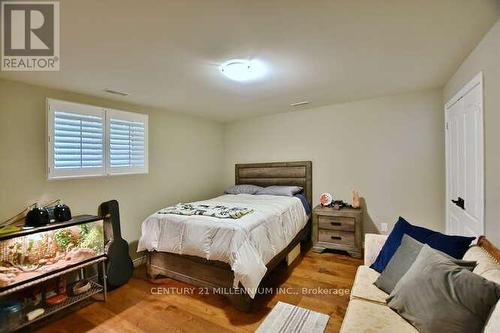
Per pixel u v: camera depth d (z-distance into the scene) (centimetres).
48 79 231
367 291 165
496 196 166
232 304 228
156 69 219
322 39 174
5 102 224
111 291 257
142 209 338
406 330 126
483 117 181
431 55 205
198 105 357
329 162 392
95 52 184
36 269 207
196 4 131
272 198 361
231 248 214
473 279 117
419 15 147
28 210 234
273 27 157
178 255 256
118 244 273
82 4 128
